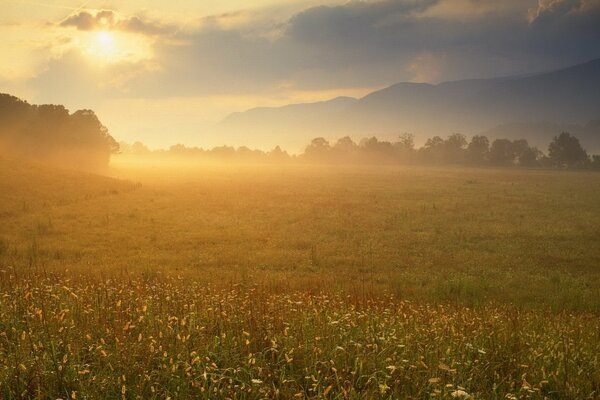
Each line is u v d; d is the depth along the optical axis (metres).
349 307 9.48
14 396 4.62
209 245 29.92
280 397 4.86
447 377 5.29
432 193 69.06
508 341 6.95
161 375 5.00
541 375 5.73
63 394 4.72
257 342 6.09
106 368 5.08
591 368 6.08
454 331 7.15
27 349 5.38
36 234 31.91
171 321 6.21
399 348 5.96
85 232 33.09
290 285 16.77
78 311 6.88
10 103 89.88
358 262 25.09
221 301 7.75
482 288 18.42
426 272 22.81
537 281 21.08
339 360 5.64
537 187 83.12
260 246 29.70
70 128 94.75
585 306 16.08
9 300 7.33
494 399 5.09
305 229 36.78
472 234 35.19
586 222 42.03
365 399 4.77
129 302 7.50
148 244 29.69
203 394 4.63
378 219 42.72
